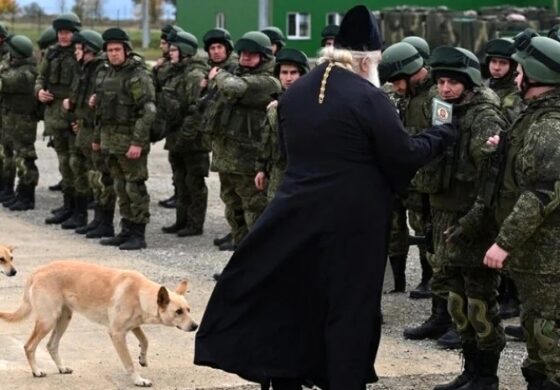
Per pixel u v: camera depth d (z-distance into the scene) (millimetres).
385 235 5461
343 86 5426
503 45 9164
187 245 12648
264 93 10609
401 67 8391
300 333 5469
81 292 7129
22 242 12578
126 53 11906
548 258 5746
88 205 14914
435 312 8406
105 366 7484
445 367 7617
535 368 6047
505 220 5699
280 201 5453
